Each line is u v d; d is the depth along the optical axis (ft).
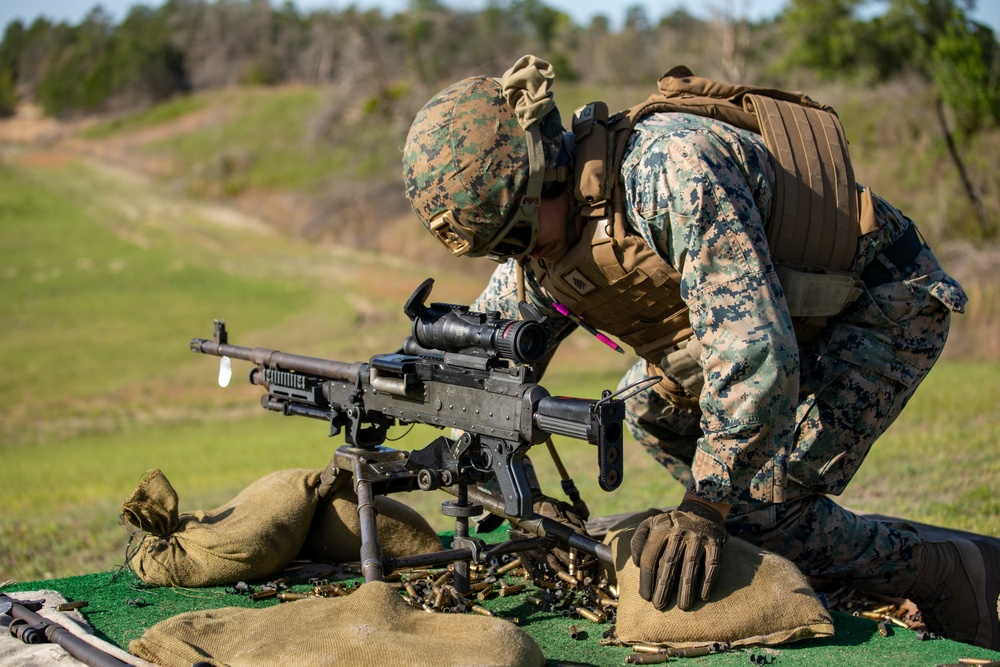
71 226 158.10
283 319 94.53
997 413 29.53
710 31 110.83
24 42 352.08
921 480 21.07
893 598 11.62
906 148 75.92
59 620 9.87
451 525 20.54
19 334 94.94
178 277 120.57
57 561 20.01
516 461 9.32
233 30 270.05
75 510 27.45
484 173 9.52
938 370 41.47
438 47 132.87
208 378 73.15
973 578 11.59
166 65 271.90
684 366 10.48
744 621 8.95
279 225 148.56
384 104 132.87
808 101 10.90
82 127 263.08
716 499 8.95
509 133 9.55
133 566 11.60
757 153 9.75
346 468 11.21
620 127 9.70
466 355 9.53
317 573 11.96
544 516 10.80
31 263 132.26
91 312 104.06
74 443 53.36
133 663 8.59
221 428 55.42
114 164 211.00
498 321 9.21
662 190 9.02
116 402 66.08
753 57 110.73
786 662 8.68
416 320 10.11
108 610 10.60
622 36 138.21
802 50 100.48
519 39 142.51
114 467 38.86
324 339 82.07
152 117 242.58
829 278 9.98
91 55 302.25
